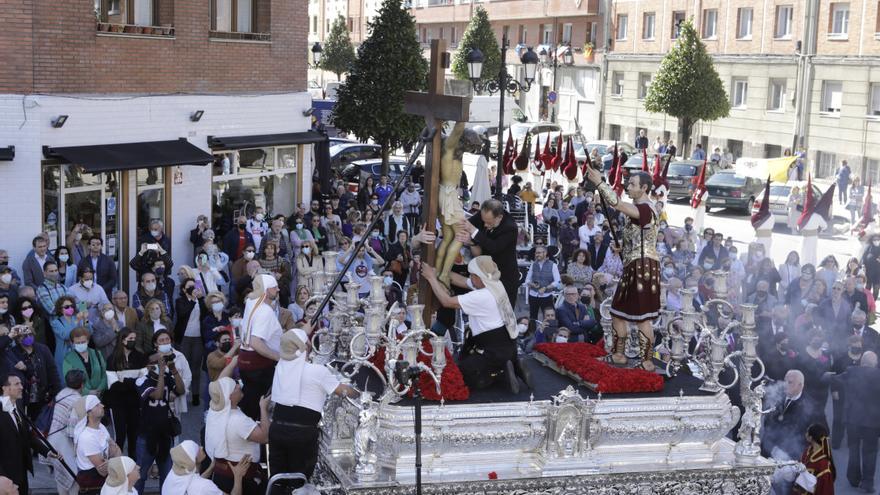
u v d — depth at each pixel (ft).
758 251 65.00
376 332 27.55
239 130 70.64
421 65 95.86
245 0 71.61
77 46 57.77
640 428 27.99
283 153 76.23
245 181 72.90
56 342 45.01
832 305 56.80
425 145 29.35
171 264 55.77
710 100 151.94
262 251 56.80
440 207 29.58
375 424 26.12
